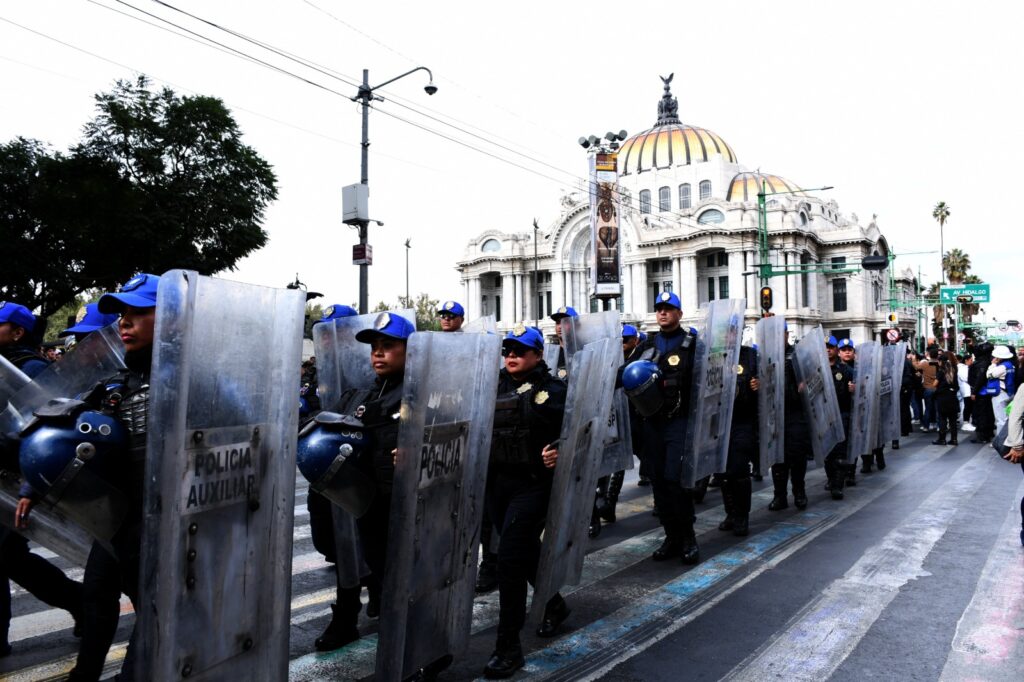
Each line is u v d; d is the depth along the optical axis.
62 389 3.54
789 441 7.92
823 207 78.19
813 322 68.19
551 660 3.96
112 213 21.44
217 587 2.40
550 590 3.82
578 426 3.87
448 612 3.35
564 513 3.88
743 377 6.80
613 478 7.45
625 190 75.31
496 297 86.88
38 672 3.79
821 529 6.91
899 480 9.71
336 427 3.15
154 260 22.89
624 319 65.31
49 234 22.25
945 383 13.41
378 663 2.87
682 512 5.83
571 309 8.16
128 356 2.90
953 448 12.96
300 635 4.35
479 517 3.54
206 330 2.33
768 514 7.72
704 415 5.81
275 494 2.67
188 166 23.67
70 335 4.32
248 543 2.54
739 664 3.88
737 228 67.44
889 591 5.03
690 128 85.38
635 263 74.25
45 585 3.92
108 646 3.17
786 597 4.95
